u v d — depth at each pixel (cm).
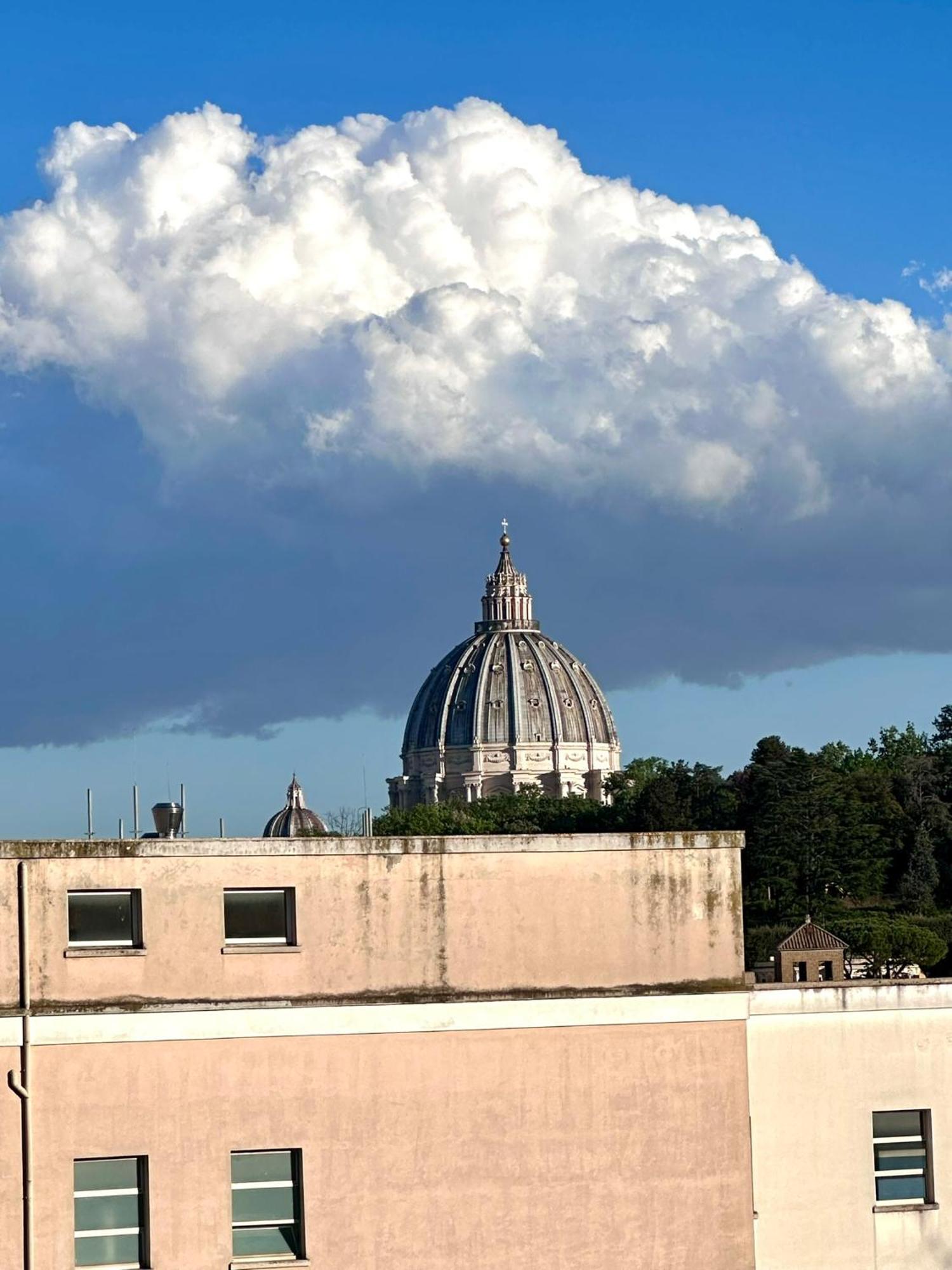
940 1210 4562
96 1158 4009
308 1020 4134
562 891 4341
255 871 4153
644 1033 4353
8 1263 3944
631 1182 4309
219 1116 4078
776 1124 4488
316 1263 4094
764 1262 4456
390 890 4234
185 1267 4025
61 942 4028
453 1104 4212
